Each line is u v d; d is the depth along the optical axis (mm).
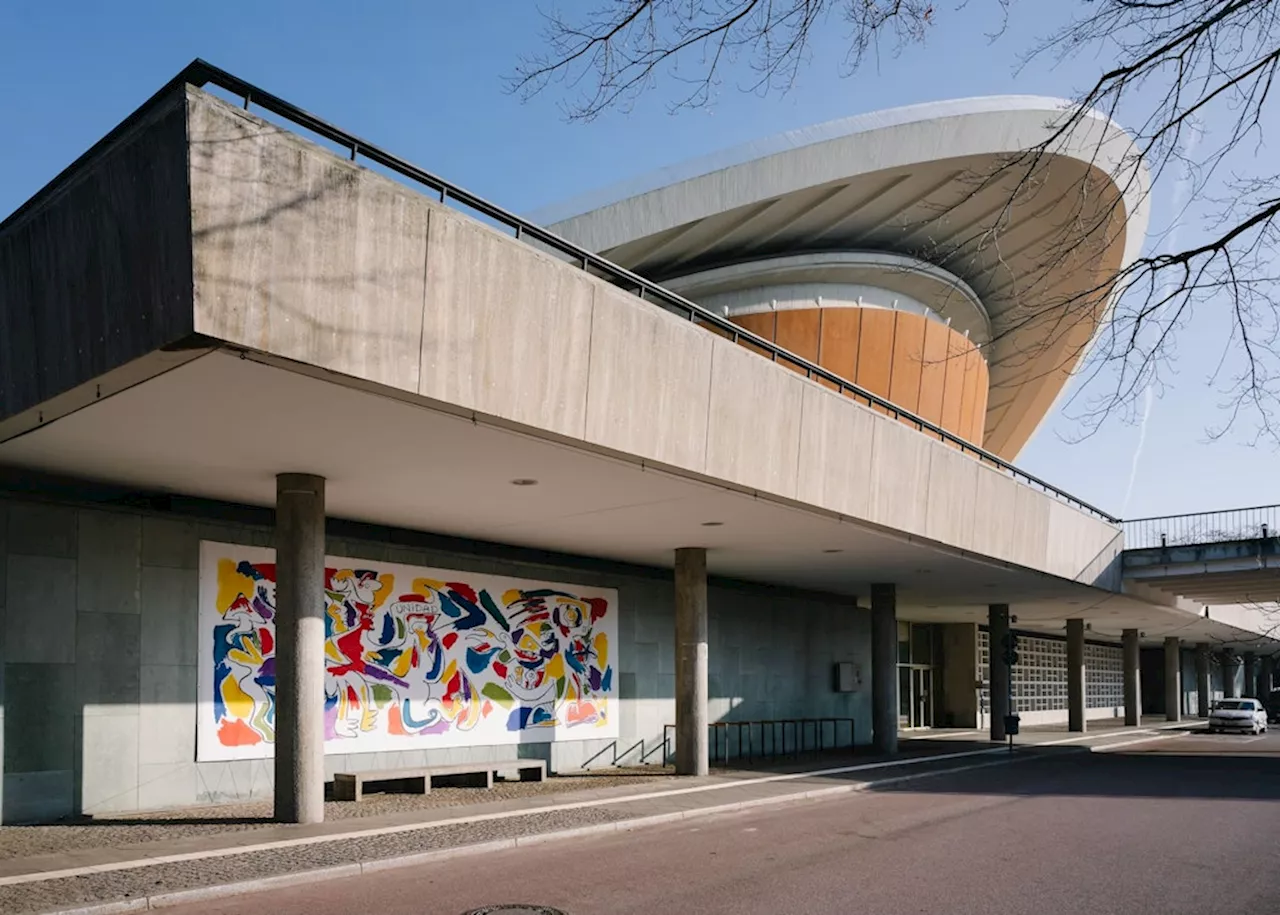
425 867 10773
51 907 8359
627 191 29875
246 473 13969
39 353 10781
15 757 12969
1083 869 11016
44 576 13453
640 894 9539
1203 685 67312
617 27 6773
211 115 8953
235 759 15242
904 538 20609
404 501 16094
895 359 34875
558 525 18453
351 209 10031
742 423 15422
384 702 17562
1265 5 6094
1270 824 14703
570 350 12461
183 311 8945
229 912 8641
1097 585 31609
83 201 9961
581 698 21609
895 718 28562
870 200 30328
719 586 26766
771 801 16719
